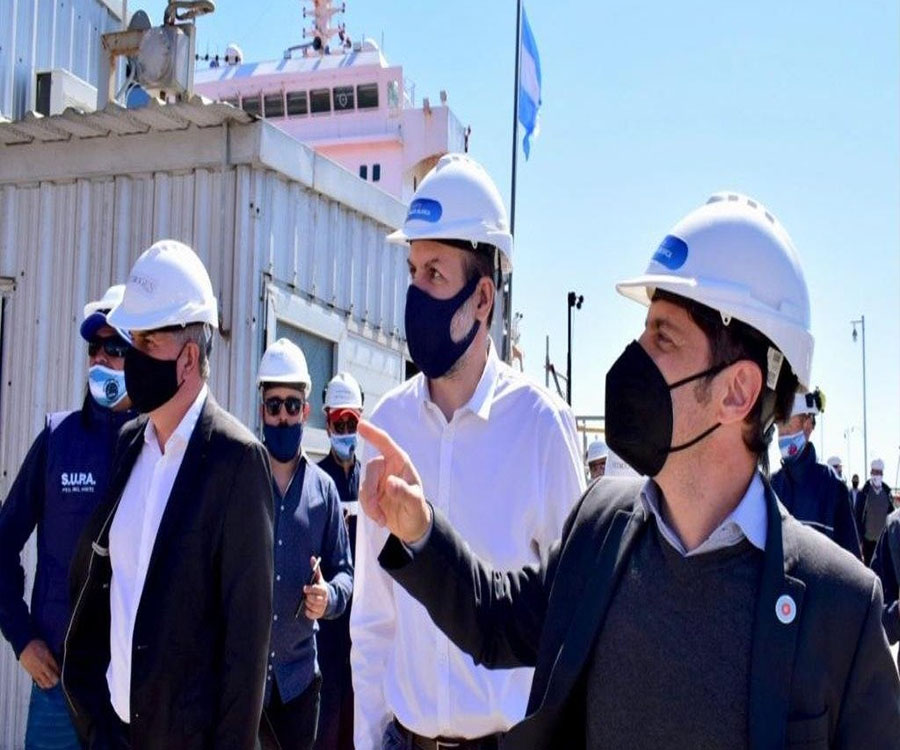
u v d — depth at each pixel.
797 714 1.57
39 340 6.02
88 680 3.14
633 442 1.77
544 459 2.87
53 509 3.92
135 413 4.02
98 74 7.85
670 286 1.73
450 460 2.88
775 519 1.69
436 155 18.03
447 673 2.76
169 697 2.85
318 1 21.23
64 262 6.02
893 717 1.61
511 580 2.05
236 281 5.62
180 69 6.15
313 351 6.28
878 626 1.62
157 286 3.02
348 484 5.98
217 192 5.72
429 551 1.95
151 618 2.87
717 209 1.79
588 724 1.76
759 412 1.75
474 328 2.87
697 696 1.63
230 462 2.96
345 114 18.67
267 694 4.25
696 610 1.67
